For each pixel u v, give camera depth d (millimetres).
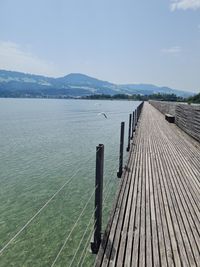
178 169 8648
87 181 11156
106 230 4703
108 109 84312
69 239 6648
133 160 9734
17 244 6527
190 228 4801
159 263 3793
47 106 109062
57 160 15023
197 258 3908
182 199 6156
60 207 8594
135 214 5348
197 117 13945
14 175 12180
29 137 24406
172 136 15453
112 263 3797
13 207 8734
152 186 7012
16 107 97625
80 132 28031
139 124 20984
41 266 5684
